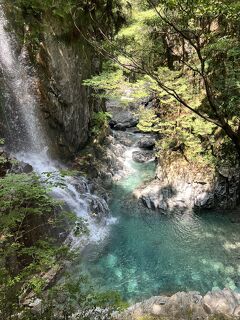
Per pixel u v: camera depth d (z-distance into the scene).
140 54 12.90
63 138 13.48
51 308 5.00
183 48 12.92
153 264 9.92
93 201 12.12
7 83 10.88
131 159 16.66
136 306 6.80
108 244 10.82
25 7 10.78
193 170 13.02
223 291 7.21
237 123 11.42
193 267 9.76
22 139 11.70
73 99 13.33
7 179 5.94
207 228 11.52
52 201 6.73
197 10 4.79
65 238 10.31
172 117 14.22
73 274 9.16
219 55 10.89
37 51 11.30
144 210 12.62
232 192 12.24
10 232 6.93
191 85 13.10
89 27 13.03
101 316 5.47
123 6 14.81
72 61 12.91
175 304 6.76
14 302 4.87
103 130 16.75
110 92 13.91
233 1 4.57
